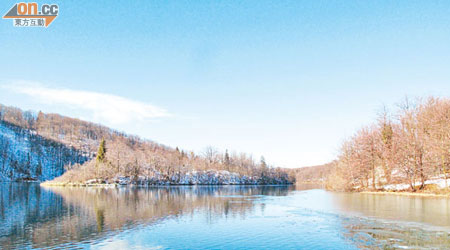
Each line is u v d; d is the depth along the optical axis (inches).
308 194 3208.7
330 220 1379.2
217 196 2962.6
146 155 6515.8
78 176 5413.4
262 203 2194.9
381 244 941.2
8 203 2199.8
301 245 952.9
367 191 3125.0
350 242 975.0
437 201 2011.6
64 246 953.5
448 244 928.9
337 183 3644.2
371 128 3339.1
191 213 1658.5
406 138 2704.2
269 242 996.6
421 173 2586.1
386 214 1496.1
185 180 6427.2
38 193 3326.8
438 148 2373.3
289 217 1497.3
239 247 940.6
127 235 1105.4
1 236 1087.6
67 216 1553.9
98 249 920.3
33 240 1027.9
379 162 3125.0
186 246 954.1
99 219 1453.0
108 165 5561.0
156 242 1004.6
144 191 3850.9
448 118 2514.8
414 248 890.7
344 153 3671.3
